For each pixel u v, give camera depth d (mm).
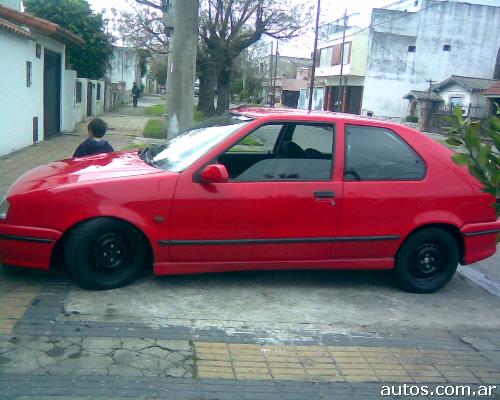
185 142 5637
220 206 4934
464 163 3299
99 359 3852
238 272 5766
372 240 5332
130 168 5168
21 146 13188
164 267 4965
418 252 5555
